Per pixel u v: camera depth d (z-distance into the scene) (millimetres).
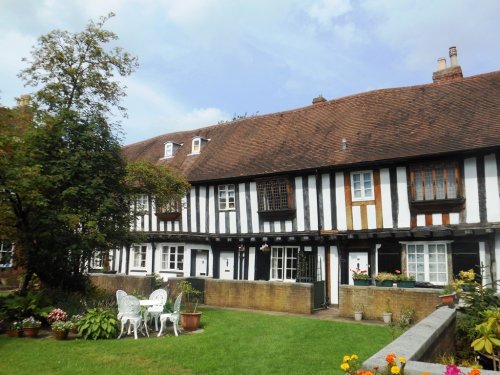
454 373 3033
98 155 10672
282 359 6406
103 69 12164
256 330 8719
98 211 10344
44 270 10750
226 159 17562
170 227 17875
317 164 13945
